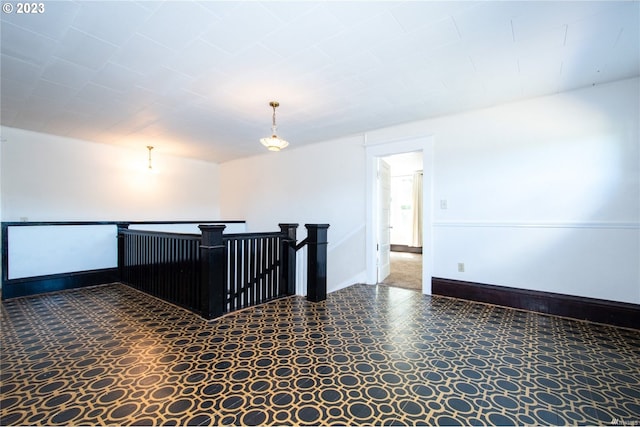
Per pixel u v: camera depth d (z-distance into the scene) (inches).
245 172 244.4
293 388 65.9
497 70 97.7
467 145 135.2
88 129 163.8
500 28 75.7
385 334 96.1
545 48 84.9
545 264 117.3
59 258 155.9
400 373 72.2
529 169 120.5
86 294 148.2
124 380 68.5
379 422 55.5
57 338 92.3
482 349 85.4
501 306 125.9
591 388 66.1
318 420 56.0
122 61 92.4
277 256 139.4
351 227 177.0
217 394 63.5
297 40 81.4
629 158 102.6
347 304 129.3
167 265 137.2
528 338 93.3
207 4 67.2
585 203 109.8
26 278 145.3
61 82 106.8
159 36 79.6
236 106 129.6
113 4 67.1
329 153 188.1
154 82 106.7
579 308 110.2
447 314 116.1
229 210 257.8
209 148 209.6
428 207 145.7
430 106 129.2
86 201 189.5
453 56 89.4
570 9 68.3
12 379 68.7
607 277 106.0
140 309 122.7
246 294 125.5
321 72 99.2
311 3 66.7
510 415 57.4
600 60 91.0
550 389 65.8
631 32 76.8
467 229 135.2
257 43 82.8
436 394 64.0
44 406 59.0
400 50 86.3
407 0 65.8
